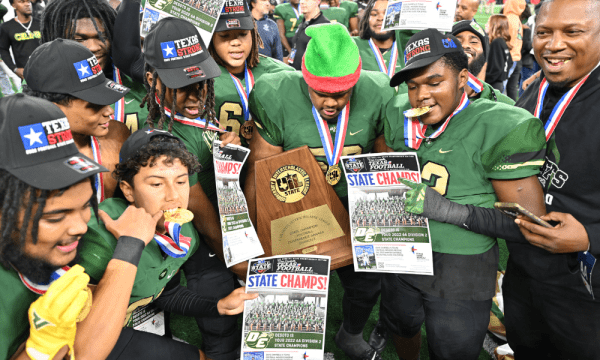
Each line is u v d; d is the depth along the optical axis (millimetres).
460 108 1476
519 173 1338
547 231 1281
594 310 1458
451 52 1371
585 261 1379
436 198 1443
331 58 1515
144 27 1763
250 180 1862
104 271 1177
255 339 1530
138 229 1147
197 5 1757
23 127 866
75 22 1711
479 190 1471
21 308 979
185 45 1518
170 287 1620
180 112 1656
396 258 1553
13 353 995
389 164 1557
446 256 1524
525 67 5379
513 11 4312
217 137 1765
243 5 1995
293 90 1794
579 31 1282
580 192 1403
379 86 1831
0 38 4391
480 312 1534
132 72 1771
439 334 1558
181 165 1254
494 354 2182
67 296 892
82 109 1381
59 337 903
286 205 1733
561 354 1619
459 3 2742
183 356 1457
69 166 904
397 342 1890
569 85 1419
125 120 1832
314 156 1789
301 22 4918
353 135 1796
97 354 1018
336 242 1735
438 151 1504
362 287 1938
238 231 1646
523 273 1634
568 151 1409
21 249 900
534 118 1352
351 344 2121
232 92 2119
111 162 1616
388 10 1863
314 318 1542
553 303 1544
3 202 856
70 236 939
